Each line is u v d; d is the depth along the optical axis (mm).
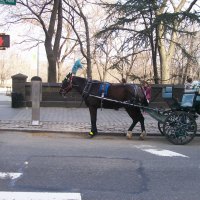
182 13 23094
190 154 9727
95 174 7402
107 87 12055
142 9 23000
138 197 6125
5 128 13180
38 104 13961
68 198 5977
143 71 41875
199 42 34750
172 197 6172
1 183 6664
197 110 11711
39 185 6602
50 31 25234
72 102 21844
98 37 25156
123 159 8781
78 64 12422
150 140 12203
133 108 12180
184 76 31344
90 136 12273
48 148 9898
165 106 22062
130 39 24266
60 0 25609
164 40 26062
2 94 43062
